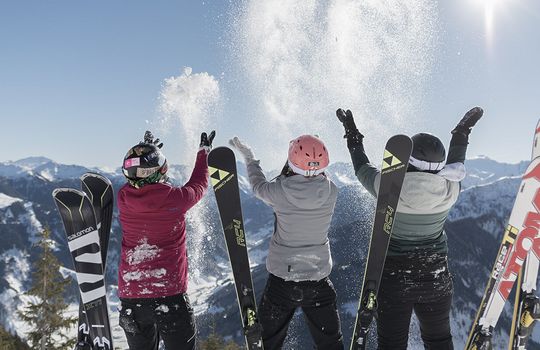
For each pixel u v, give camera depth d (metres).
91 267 3.50
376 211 3.29
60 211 3.49
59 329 20.89
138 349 3.20
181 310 3.12
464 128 3.66
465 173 3.35
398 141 3.26
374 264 3.26
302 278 3.15
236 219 3.32
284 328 3.27
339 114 3.69
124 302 3.15
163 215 3.14
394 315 3.25
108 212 3.61
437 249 3.29
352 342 3.28
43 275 20.62
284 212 3.19
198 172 3.43
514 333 3.50
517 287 3.52
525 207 3.55
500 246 3.58
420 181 3.20
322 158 3.16
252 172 3.38
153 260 3.12
